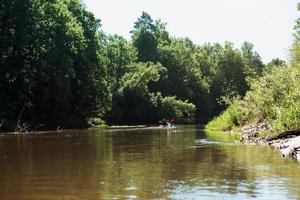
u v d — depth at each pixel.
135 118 77.31
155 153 18.42
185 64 104.06
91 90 58.97
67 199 9.09
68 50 52.53
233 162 14.91
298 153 16.20
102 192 9.79
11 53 47.81
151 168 13.67
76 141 26.56
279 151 18.61
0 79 46.75
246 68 122.06
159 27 110.25
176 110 83.25
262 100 31.27
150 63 93.00
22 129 42.03
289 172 12.49
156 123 79.44
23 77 48.06
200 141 25.64
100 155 17.67
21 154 18.06
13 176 12.07
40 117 49.62
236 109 38.09
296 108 24.11
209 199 9.02
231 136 30.80
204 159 15.95
